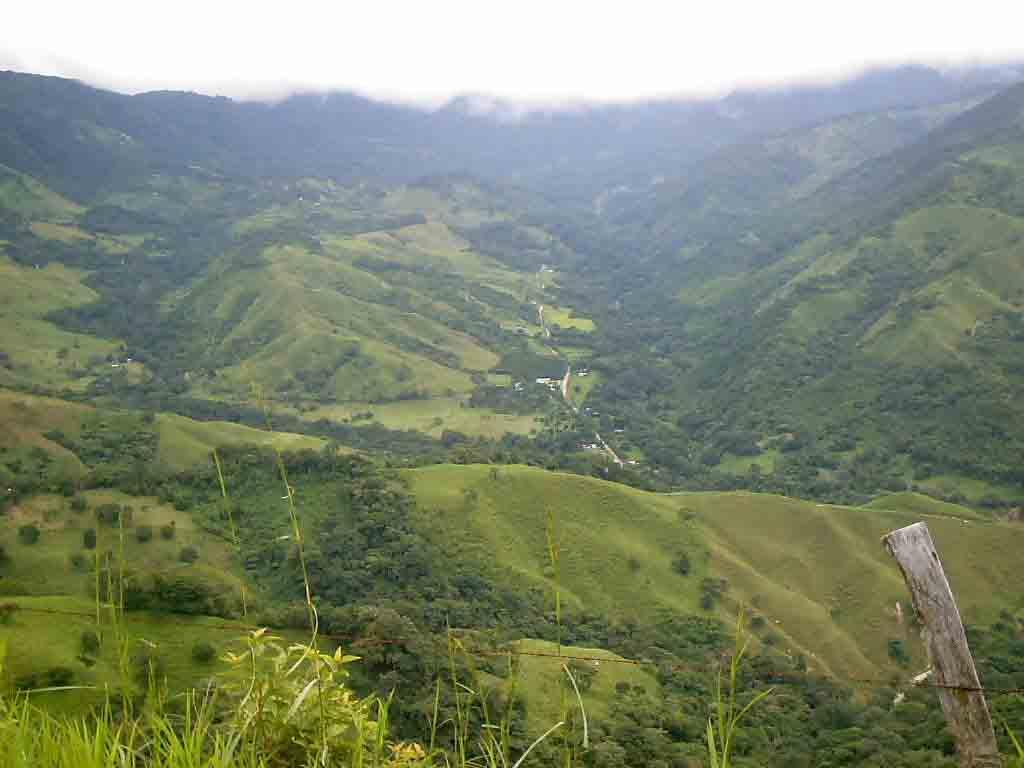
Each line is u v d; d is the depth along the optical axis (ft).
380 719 10.41
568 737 9.34
